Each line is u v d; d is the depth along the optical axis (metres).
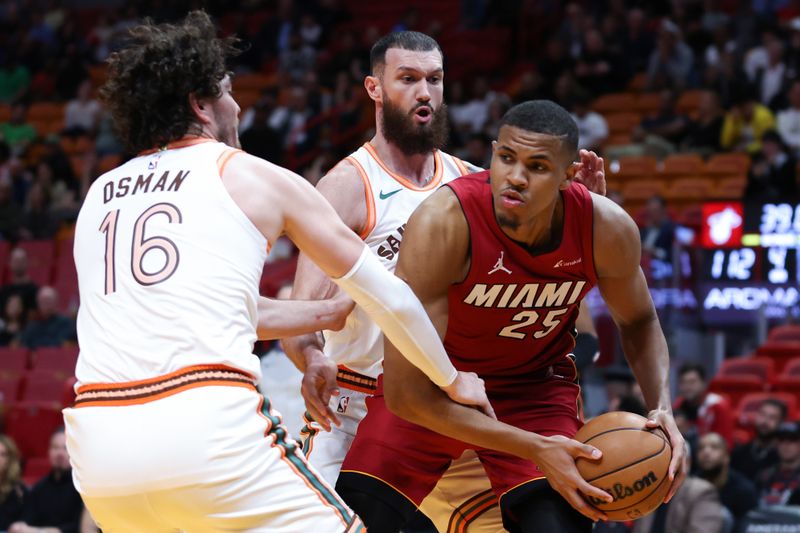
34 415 9.73
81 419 2.98
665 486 3.37
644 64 16.33
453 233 3.38
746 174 13.53
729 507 6.66
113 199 3.13
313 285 3.95
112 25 19.58
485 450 3.73
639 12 16.50
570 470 3.33
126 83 3.19
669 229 11.16
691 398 8.28
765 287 10.97
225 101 3.31
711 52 15.58
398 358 3.37
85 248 3.12
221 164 3.09
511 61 17.89
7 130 17.16
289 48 17.72
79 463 2.99
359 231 4.09
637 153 14.46
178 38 3.19
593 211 3.44
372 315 3.14
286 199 3.10
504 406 3.77
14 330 12.02
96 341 3.02
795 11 16.88
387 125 4.14
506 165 3.24
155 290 2.96
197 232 3.01
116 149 16.23
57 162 15.38
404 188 4.15
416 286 3.38
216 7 19.42
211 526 2.92
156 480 2.87
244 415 2.92
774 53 14.91
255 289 3.06
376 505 3.75
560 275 3.49
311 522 2.98
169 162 3.13
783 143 13.25
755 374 9.88
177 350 2.92
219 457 2.86
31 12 20.19
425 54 4.11
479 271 3.42
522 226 3.32
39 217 14.52
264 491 2.93
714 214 11.43
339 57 17.00
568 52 16.62
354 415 4.13
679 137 14.70
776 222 11.16
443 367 3.21
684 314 10.55
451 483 4.04
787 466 7.33
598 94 15.86
